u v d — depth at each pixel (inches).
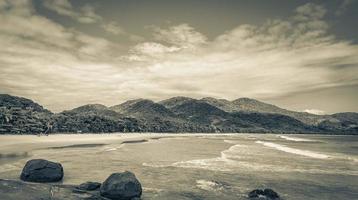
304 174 1238.9
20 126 4763.8
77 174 1117.7
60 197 721.6
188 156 1862.7
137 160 1592.0
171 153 2068.2
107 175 1105.4
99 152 2023.9
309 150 2832.2
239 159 1743.4
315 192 916.0
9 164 1274.6
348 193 908.0
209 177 1115.9
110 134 6151.6
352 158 1982.0
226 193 872.9
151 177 1098.1
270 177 1150.3
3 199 669.9
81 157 1688.0
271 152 2317.9
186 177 1107.3
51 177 955.3
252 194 835.4
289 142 4589.1
